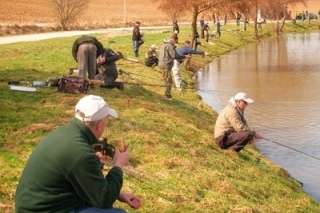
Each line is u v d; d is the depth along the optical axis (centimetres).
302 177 1320
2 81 1675
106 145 730
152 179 932
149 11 7525
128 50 3097
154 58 2434
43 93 1467
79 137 500
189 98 2047
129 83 1814
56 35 4344
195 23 3509
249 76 2950
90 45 1557
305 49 4475
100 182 497
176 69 2088
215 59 3847
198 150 1163
